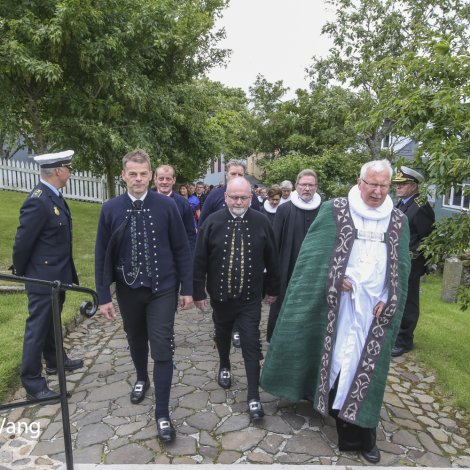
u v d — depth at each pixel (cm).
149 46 716
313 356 296
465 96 334
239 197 307
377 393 267
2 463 262
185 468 252
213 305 329
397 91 418
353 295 268
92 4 610
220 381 354
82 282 617
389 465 266
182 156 886
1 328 437
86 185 1447
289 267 412
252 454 272
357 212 272
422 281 802
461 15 1024
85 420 305
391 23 1084
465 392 355
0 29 571
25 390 341
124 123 705
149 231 291
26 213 318
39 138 649
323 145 1500
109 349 426
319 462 267
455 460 275
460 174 312
